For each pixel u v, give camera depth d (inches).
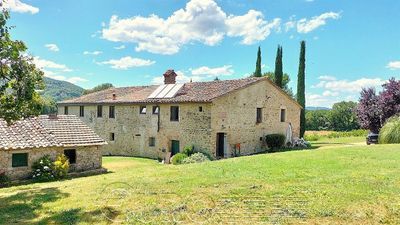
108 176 586.9
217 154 1057.5
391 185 378.0
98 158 876.6
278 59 1684.3
